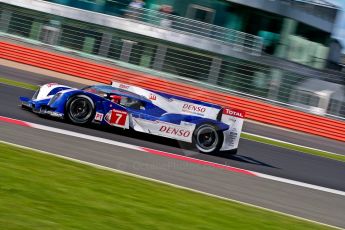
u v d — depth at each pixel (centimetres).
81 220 735
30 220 685
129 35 3794
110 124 1509
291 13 4034
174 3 3975
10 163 952
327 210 1255
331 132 3025
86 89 1565
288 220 1027
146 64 3781
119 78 3166
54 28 3866
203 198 1051
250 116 3088
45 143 1239
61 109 1491
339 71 4294
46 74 3094
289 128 3056
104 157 1246
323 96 3694
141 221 798
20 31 3919
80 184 931
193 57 3744
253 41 3775
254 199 1182
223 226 876
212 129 1559
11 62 3188
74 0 3984
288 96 3728
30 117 1498
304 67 3897
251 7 3969
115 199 888
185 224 837
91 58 3784
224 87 3722
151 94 1565
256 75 3734
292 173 1645
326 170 1891
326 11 4259
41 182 877
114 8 3919
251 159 1698
